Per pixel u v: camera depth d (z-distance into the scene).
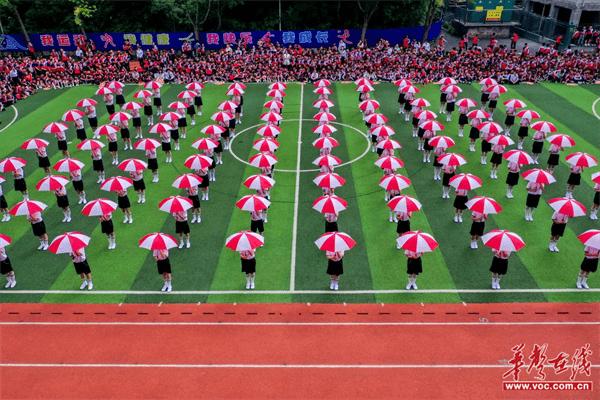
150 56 51.50
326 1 64.56
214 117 32.41
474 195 27.42
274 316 19.05
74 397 15.82
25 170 31.27
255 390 15.90
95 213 21.67
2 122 39.09
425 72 47.22
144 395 15.82
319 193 28.02
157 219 25.75
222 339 17.98
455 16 66.94
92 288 20.75
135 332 18.38
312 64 49.06
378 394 15.68
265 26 65.75
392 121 38.31
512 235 18.81
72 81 48.28
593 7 56.28
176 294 20.34
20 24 59.34
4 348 17.77
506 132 34.88
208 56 52.47
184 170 31.02
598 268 21.42
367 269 21.67
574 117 38.34
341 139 35.16
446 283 20.72
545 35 60.56
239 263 22.23
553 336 17.88
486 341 17.67
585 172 29.72
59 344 17.89
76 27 63.91
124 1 63.28
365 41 56.84
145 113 38.16
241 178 29.95
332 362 16.92
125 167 26.00
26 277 21.47
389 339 17.84
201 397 15.70
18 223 25.47
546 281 20.72
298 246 23.31
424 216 25.56
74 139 35.81
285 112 40.88
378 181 29.19
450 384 16.00
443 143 27.66
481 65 47.88
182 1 56.91
